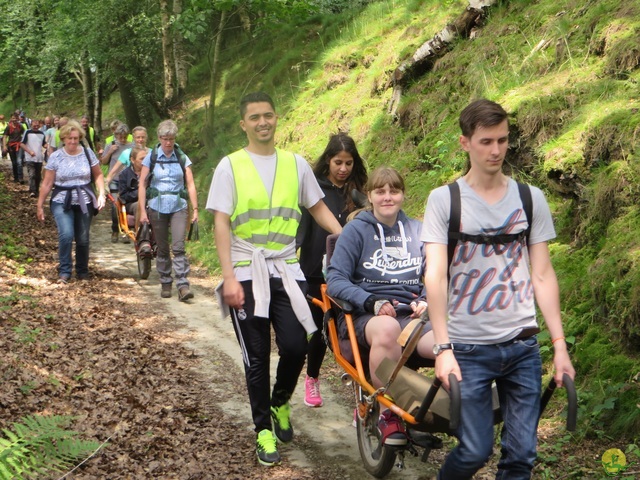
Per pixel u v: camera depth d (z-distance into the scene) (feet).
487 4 30.99
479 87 27.58
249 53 62.08
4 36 87.97
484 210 10.22
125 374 19.43
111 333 23.32
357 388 14.12
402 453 12.48
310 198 15.21
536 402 10.36
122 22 66.03
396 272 13.79
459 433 10.32
